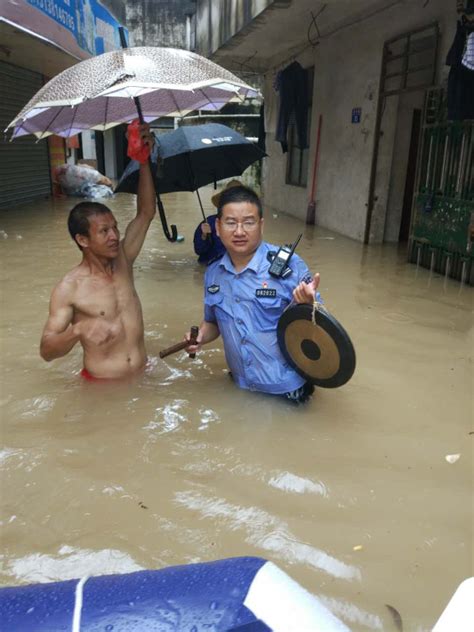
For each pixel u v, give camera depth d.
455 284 6.14
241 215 3.02
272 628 1.03
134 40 22.97
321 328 2.89
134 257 3.56
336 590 1.91
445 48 6.51
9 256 7.20
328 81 9.99
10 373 3.60
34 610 1.10
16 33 8.68
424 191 6.88
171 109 3.79
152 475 2.55
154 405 3.18
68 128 3.64
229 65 13.95
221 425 2.98
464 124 6.03
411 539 2.16
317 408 3.18
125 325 3.45
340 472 2.59
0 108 11.55
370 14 8.28
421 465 2.65
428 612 1.82
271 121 13.88
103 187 15.60
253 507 2.34
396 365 3.82
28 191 13.59
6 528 2.21
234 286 3.19
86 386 3.40
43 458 2.67
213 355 3.94
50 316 3.25
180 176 6.33
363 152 8.80
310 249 8.20
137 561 2.03
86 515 2.29
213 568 1.21
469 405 3.25
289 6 8.36
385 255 7.82
